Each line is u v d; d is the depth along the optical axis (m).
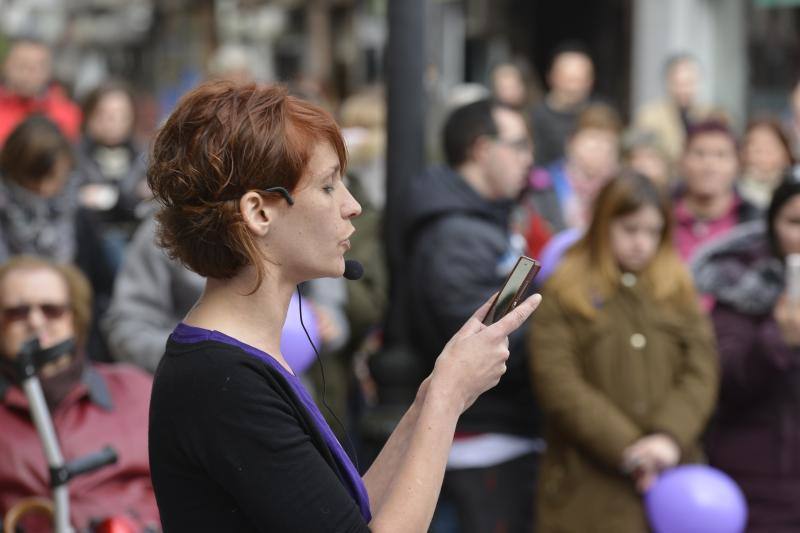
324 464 4.86
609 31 36.47
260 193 4.89
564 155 21.36
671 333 11.30
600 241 11.34
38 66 21.34
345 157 5.10
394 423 11.54
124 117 18.48
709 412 11.24
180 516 4.85
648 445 10.93
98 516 9.34
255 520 4.75
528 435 11.87
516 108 21.33
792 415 11.48
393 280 11.77
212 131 4.87
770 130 17.25
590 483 11.12
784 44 32.03
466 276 11.23
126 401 9.91
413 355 11.66
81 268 13.84
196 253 4.95
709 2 33.31
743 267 11.89
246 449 4.73
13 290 9.78
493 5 39.06
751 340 11.45
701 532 10.67
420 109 11.82
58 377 9.62
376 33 40.28
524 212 15.67
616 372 11.18
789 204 11.70
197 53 68.44
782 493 11.45
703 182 14.46
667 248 11.52
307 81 21.81
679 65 22.38
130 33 75.12
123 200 14.72
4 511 9.38
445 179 11.62
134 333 11.66
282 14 60.22
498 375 5.22
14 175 13.41
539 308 11.39
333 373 13.32
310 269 5.02
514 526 11.68
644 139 17.80
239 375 4.80
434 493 4.99
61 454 9.19
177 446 4.81
